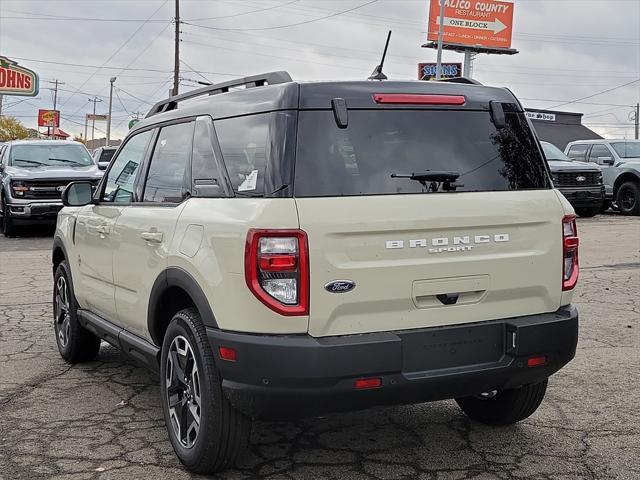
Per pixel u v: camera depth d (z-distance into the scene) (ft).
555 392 18.65
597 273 36.27
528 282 13.73
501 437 15.78
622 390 18.74
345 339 12.25
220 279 12.61
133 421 16.81
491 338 13.38
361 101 13.19
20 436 15.90
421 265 12.75
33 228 63.00
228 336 12.41
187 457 13.82
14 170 56.39
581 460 14.52
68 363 21.66
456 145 13.65
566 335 13.84
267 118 13.05
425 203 12.88
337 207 12.34
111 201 18.44
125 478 13.79
